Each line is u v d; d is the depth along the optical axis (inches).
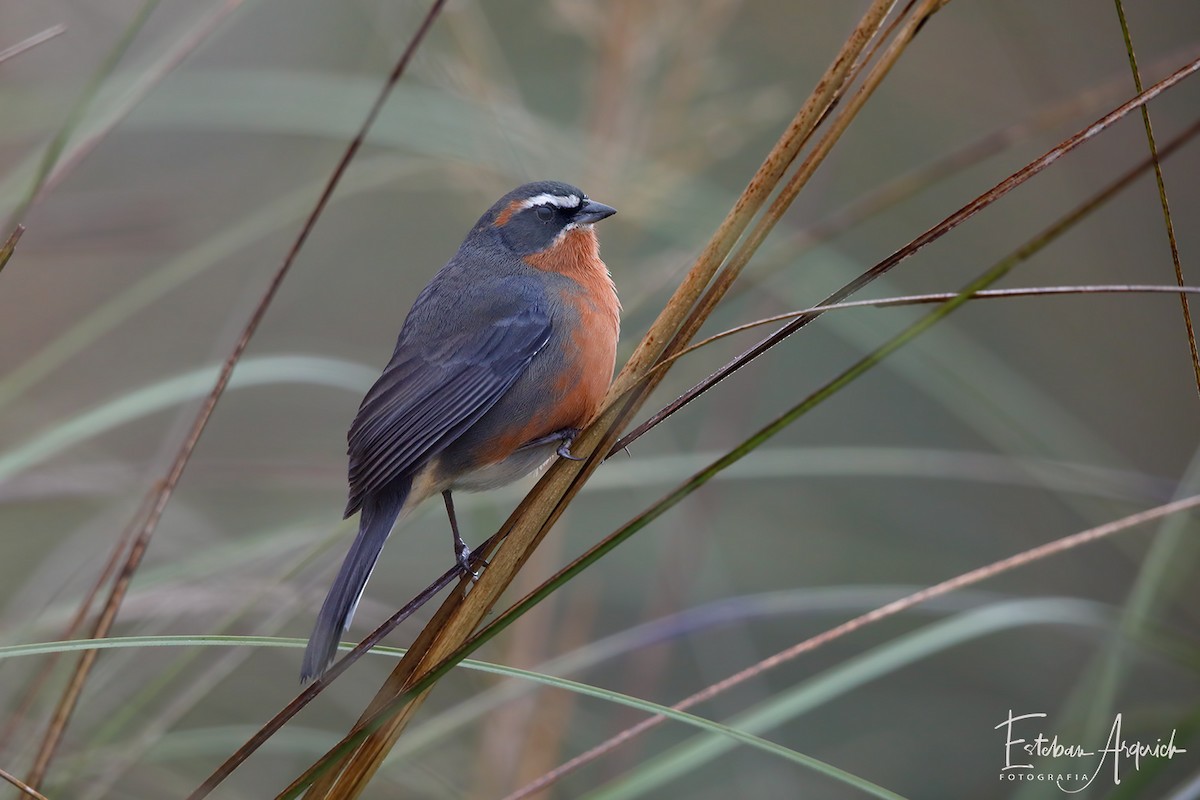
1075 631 473.4
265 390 617.6
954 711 525.7
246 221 414.3
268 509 498.3
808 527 571.5
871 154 683.4
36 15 548.1
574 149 448.1
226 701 440.5
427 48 431.5
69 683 263.7
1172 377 649.6
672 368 509.7
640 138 454.3
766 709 299.0
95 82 273.7
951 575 539.5
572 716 495.8
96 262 586.6
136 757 305.9
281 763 435.2
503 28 666.2
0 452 374.0
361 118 411.2
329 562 372.5
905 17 241.9
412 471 351.9
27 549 474.3
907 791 493.4
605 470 406.6
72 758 308.8
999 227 676.7
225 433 595.8
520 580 450.9
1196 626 416.2
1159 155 200.1
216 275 642.2
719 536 554.6
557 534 452.4
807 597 362.9
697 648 533.0
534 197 393.7
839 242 674.2
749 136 472.7
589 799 287.4
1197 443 626.8
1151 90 215.9
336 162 510.6
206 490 501.7
